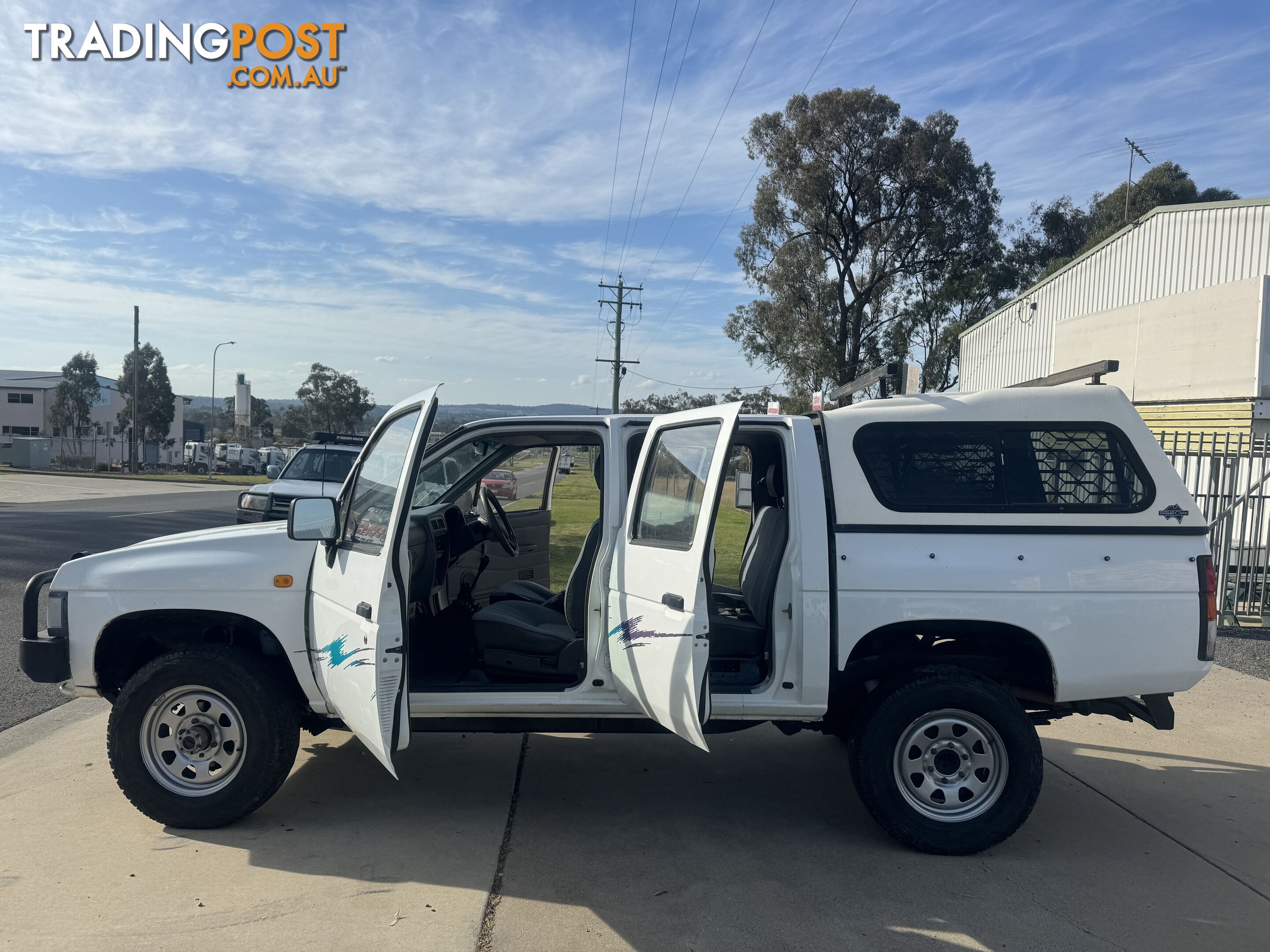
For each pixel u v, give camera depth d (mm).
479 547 5590
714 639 4422
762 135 38031
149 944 3146
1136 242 18141
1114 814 4613
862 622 3992
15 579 10688
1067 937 3359
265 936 3211
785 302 36844
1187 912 3566
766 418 4195
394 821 4285
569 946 3199
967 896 3678
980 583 3975
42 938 3166
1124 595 4004
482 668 4707
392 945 3170
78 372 77562
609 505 4375
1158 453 4098
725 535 15414
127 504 25453
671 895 3615
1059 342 17891
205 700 4121
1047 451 4121
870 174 36812
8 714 5887
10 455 60438
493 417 4527
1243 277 16281
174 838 4039
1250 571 9484
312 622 4184
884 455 4129
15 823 4176
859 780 4062
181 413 91500
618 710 4211
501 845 4047
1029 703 4430
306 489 12805
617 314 54094
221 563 4230
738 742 5715
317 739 5500
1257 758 5527
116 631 4371
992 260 39438
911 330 39125
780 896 3639
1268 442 9312
